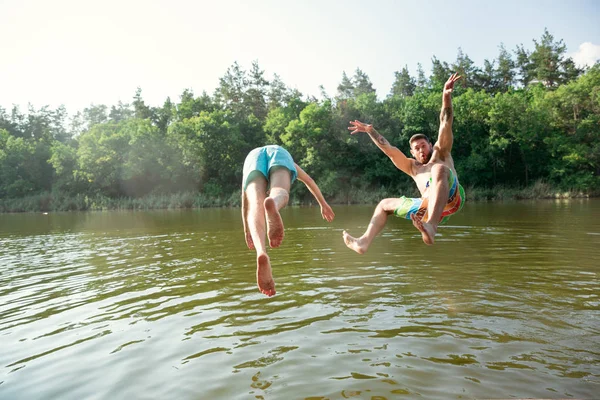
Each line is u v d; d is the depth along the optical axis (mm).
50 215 32875
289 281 7094
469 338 4422
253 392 3438
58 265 9492
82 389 3633
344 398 3285
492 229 13109
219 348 4363
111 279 7801
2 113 74375
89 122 85188
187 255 10031
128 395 3490
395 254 9258
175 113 53438
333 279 7129
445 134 4922
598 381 3488
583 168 38094
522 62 65562
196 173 44844
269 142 47406
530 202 29609
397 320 5012
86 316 5664
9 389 3695
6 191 49062
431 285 6551
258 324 5035
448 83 4777
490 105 41281
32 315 5836
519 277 6938
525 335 4477
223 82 64500
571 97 39812
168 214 28109
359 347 4258
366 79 70938
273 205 3318
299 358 4043
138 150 44594
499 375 3611
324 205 4758
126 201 42062
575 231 12195
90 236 15297
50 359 4301
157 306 5957
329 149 43281
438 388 3408
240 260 9148
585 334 4477
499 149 39688
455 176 4828
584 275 6984
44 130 73375
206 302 6043
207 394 3441
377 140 5156
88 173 45406
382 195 38375
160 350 4383
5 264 9914
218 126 46188
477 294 6004
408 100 44531
